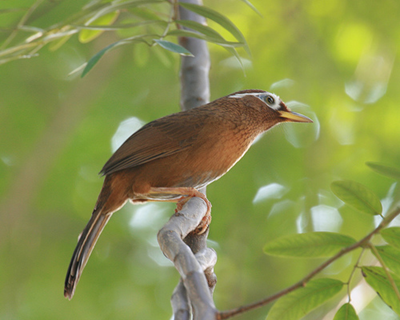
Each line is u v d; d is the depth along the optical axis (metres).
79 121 13.39
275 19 13.02
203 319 3.70
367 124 13.17
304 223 12.75
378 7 12.66
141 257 13.12
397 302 4.59
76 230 13.33
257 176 13.02
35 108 13.32
